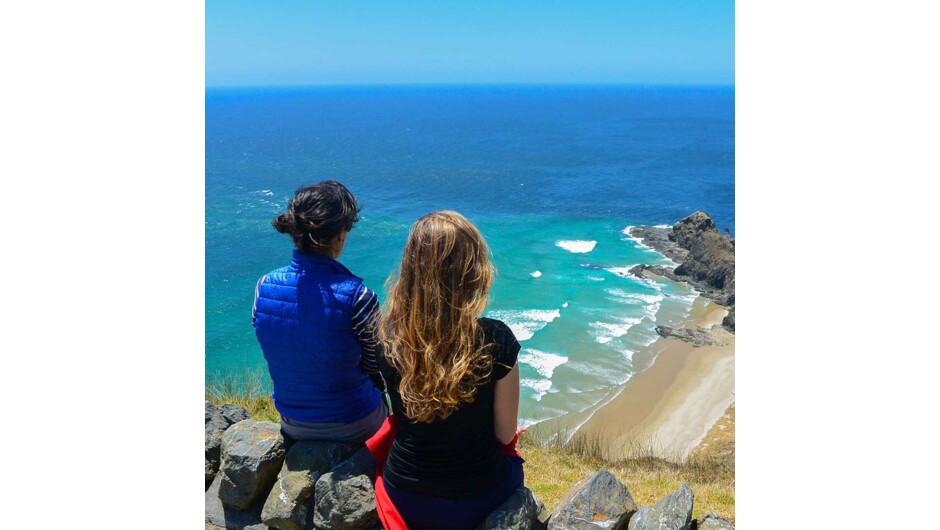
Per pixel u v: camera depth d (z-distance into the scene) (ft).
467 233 7.86
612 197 302.45
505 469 8.66
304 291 9.23
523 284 154.30
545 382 104.17
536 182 348.18
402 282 8.01
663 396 99.19
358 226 222.07
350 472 9.37
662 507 8.43
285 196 286.46
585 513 8.57
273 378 10.07
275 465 10.37
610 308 137.80
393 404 8.48
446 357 7.73
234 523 10.36
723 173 387.55
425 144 553.64
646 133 642.63
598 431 89.10
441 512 8.32
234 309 135.13
